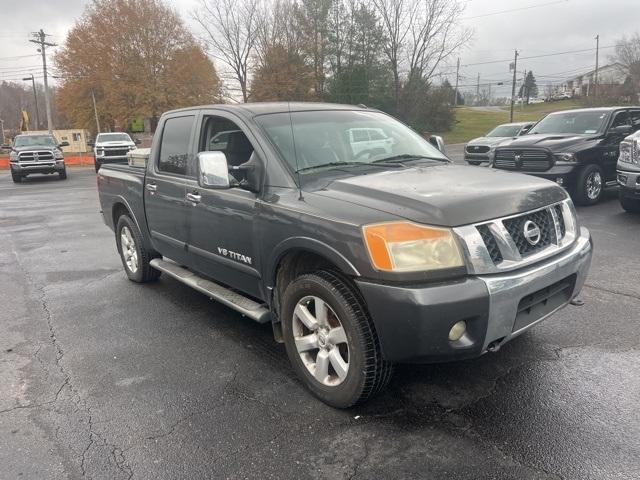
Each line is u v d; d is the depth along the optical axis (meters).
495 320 2.80
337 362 3.12
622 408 3.08
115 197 5.89
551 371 3.54
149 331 4.56
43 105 99.88
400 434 2.93
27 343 4.39
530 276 2.91
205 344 4.25
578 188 9.70
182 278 4.78
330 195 3.20
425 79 43.47
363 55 43.06
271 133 3.77
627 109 10.82
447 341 2.73
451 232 2.76
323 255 3.05
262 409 3.25
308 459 2.75
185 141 4.61
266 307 3.89
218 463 2.75
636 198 8.32
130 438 2.99
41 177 23.89
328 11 42.75
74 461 2.80
